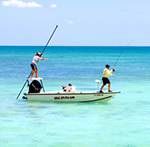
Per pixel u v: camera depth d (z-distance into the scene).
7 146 15.08
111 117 20.97
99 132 17.45
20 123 19.31
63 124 19.11
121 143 15.61
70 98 25.17
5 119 20.31
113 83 40.25
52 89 34.34
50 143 15.57
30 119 20.30
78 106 24.38
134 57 136.75
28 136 16.67
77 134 17.08
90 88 35.41
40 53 26.36
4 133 17.20
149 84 39.06
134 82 41.25
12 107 23.97
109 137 16.56
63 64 82.25
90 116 21.20
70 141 15.87
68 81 42.31
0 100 26.95
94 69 65.19
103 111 22.72
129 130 17.86
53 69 64.88
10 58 114.44
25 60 98.62
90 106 24.44
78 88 35.34
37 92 25.58
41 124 19.11
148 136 16.77
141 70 62.09
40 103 25.30
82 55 156.25
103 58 122.88
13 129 18.00
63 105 24.69
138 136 16.77
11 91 32.31
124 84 39.12
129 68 67.94
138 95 30.28
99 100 25.41
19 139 16.17
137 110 23.20
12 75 49.16
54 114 21.72
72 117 20.89
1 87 35.34
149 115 21.61
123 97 29.06
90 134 17.08
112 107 24.17
